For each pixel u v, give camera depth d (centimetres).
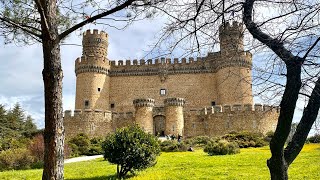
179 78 6981
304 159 2255
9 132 5400
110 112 6062
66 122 5903
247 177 1541
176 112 5831
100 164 2594
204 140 4944
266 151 3297
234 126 5569
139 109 5919
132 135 1719
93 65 6831
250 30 510
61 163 671
